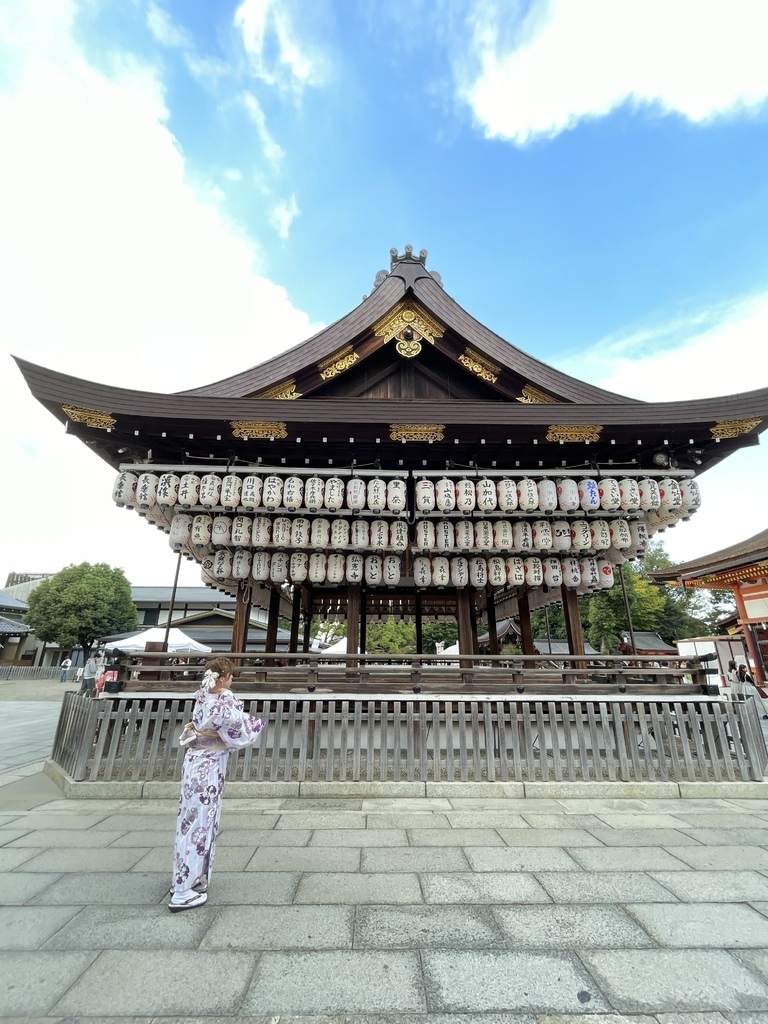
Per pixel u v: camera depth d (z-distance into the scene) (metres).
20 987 2.59
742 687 10.75
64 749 7.08
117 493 6.98
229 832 4.80
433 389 8.68
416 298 8.20
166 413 6.67
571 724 6.75
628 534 7.49
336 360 8.17
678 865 4.14
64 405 6.45
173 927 3.17
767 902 3.54
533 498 7.02
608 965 2.81
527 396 8.39
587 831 4.91
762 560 21.30
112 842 4.58
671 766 6.38
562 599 8.34
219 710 3.73
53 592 39.31
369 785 5.97
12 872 3.95
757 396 7.10
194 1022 2.36
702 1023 2.38
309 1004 2.49
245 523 7.22
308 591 10.86
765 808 5.69
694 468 8.28
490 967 2.79
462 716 6.32
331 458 7.88
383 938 3.06
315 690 6.61
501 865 4.12
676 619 39.16
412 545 7.49
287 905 3.46
